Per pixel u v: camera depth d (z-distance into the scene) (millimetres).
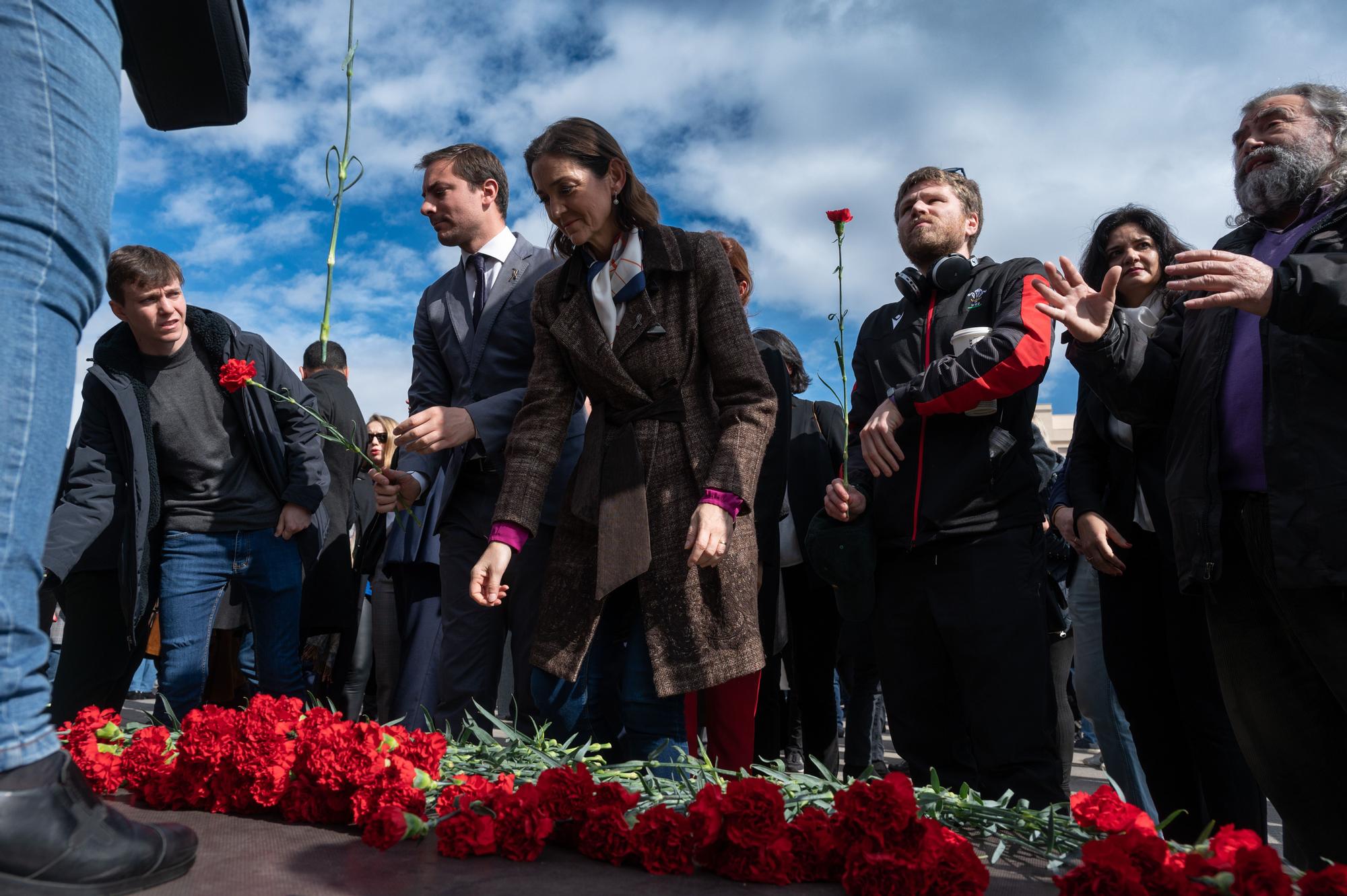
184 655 3570
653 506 2275
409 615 3516
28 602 1323
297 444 3719
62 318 1386
